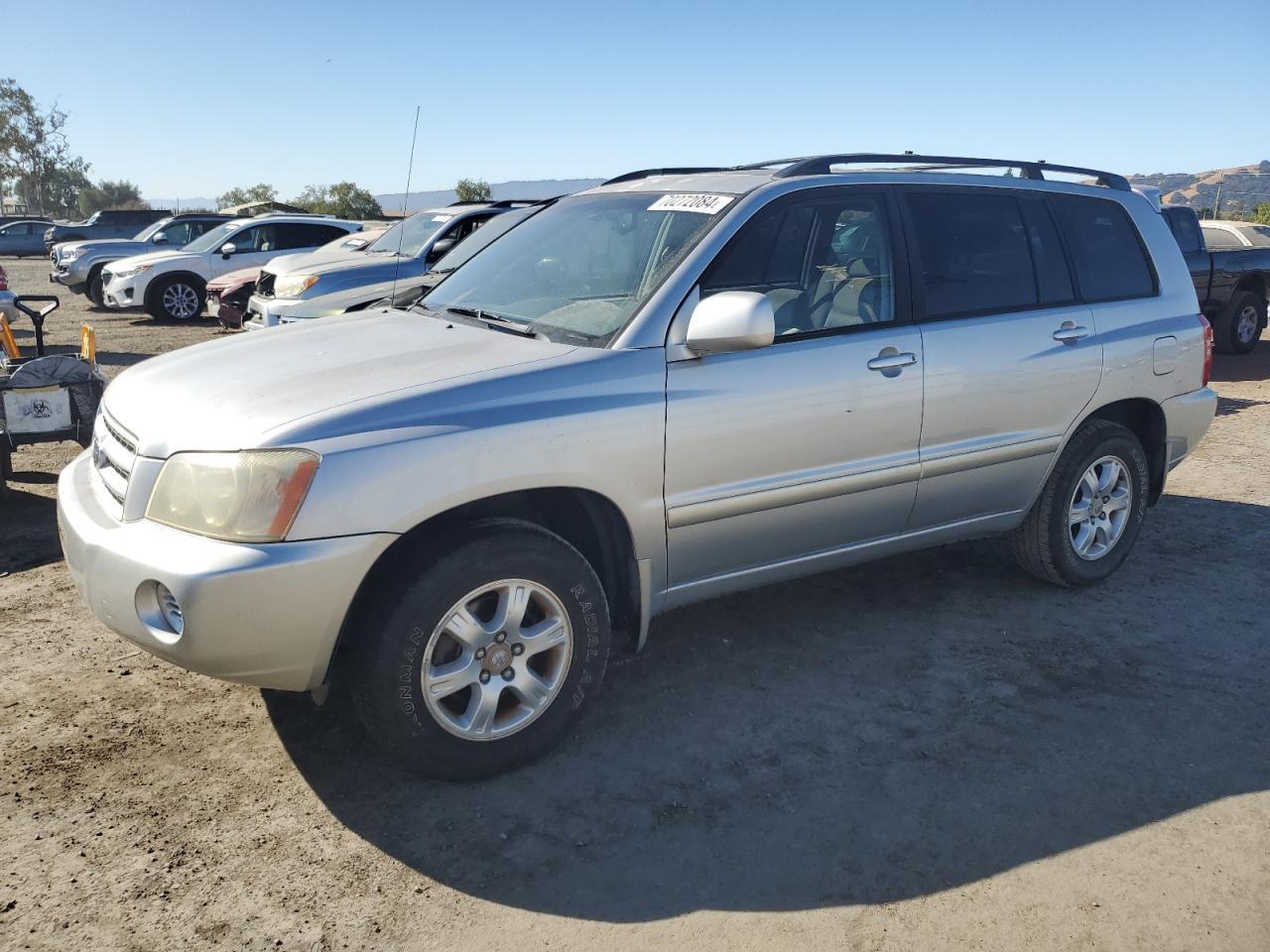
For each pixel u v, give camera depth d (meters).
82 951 2.38
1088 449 4.39
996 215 4.23
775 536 3.63
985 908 2.55
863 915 2.53
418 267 10.31
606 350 3.23
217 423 2.86
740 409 3.39
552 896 2.60
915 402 3.81
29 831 2.83
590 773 3.17
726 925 2.49
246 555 2.67
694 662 3.91
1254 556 5.12
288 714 3.50
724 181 3.85
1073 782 3.11
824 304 3.68
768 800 3.02
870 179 3.90
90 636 4.10
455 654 3.04
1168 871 2.70
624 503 3.22
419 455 2.83
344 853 2.77
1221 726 3.46
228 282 12.67
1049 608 4.45
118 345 12.86
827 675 3.81
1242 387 9.98
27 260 34.88
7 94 83.88
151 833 2.84
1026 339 4.14
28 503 5.84
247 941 2.43
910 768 3.19
